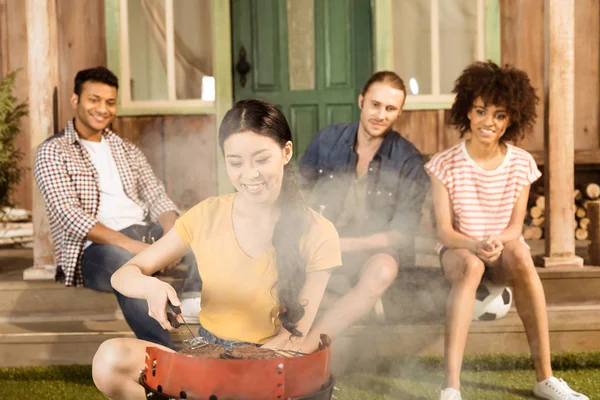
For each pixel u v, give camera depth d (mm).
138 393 1749
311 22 4832
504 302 2906
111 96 3277
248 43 4816
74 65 4625
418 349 3004
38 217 3482
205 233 1825
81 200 3201
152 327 2674
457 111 2893
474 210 2830
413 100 4727
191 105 4668
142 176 3496
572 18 3424
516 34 4781
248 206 1807
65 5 4602
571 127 3453
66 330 3129
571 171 3465
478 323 3029
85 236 3064
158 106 4660
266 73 4840
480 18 4723
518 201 2844
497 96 2701
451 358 2447
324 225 1833
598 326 3096
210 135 4676
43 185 3139
